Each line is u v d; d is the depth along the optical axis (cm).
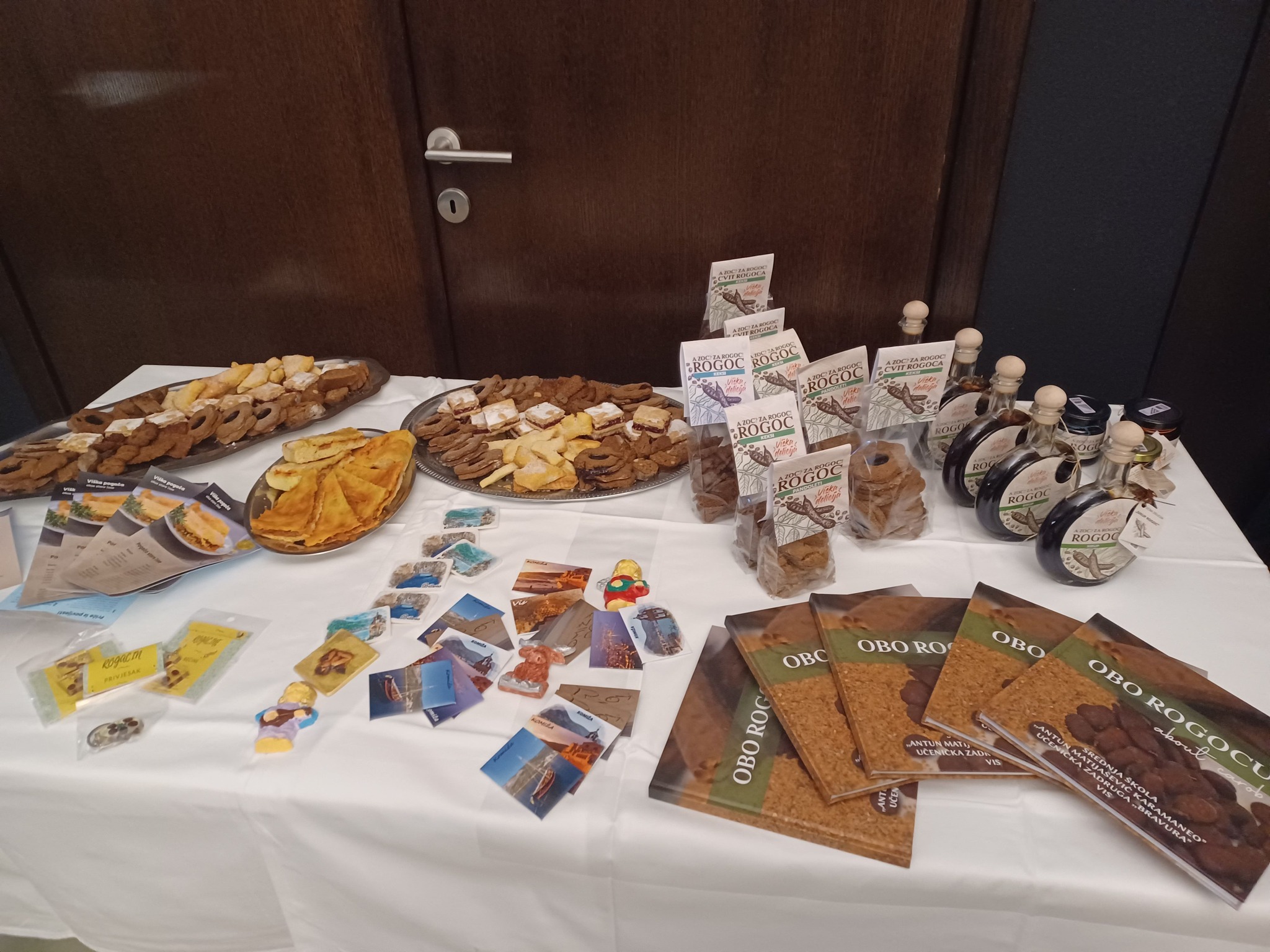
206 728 84
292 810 79
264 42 163
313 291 194
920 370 103
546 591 101
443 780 78
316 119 170
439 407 141
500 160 163
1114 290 170
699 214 166
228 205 185
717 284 120
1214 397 177
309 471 119
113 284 202
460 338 193
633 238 171
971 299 168
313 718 84
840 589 101
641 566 106
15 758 82
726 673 88
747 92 151
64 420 145
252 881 88
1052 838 71
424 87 161
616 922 80
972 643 87
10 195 191
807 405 104
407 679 89
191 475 128
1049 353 180
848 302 170
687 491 122
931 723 78
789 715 80
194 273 197
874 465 108
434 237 179
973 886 69
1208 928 67
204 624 98
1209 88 147
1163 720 77
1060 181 160
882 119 150
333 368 155
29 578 101
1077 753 74
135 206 189
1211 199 155
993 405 113
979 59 144
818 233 164
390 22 155
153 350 212
